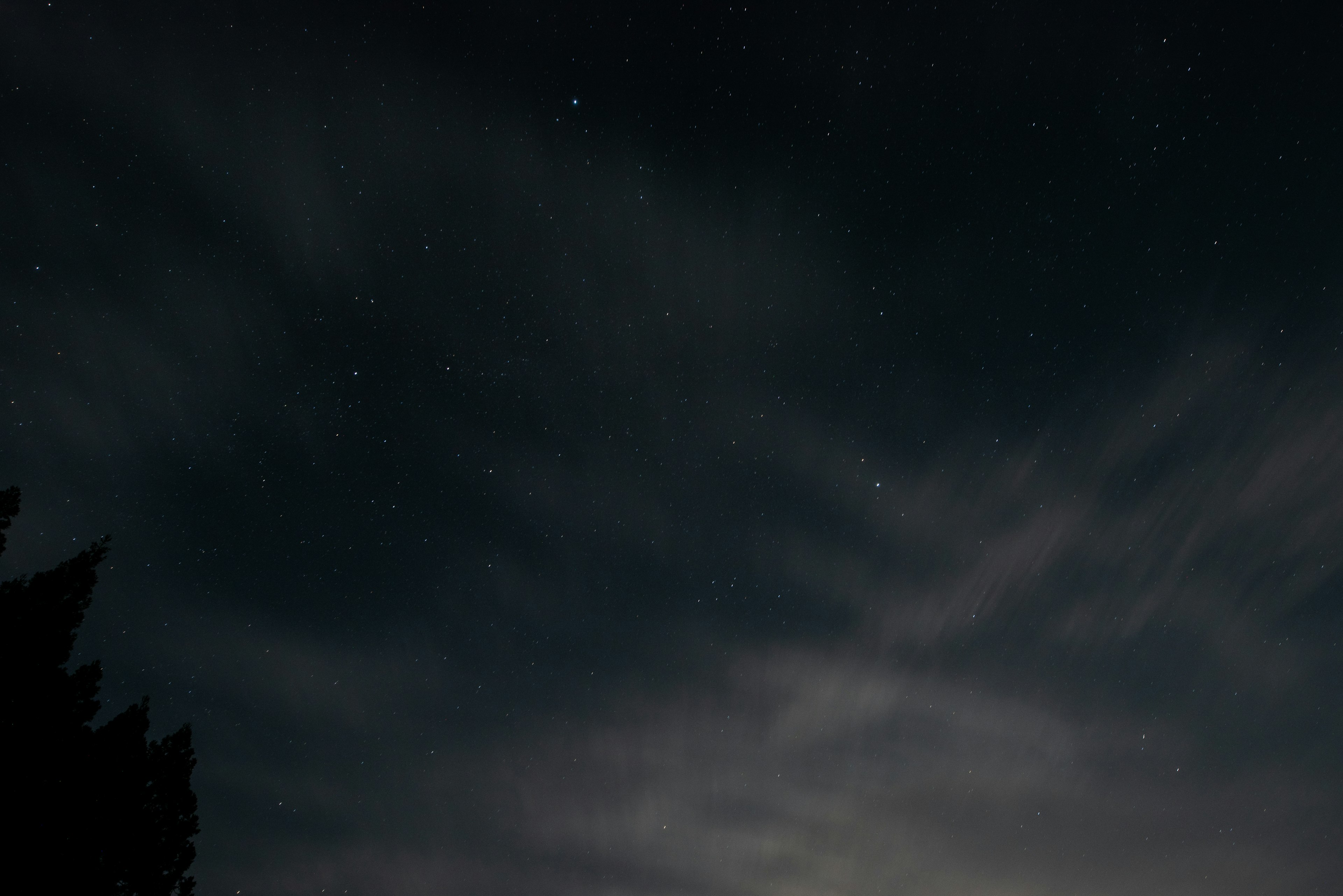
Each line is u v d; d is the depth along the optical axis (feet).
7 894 24.29
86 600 28.78
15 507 26.86
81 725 28.09
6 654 25.85
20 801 25.07
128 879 28.50
